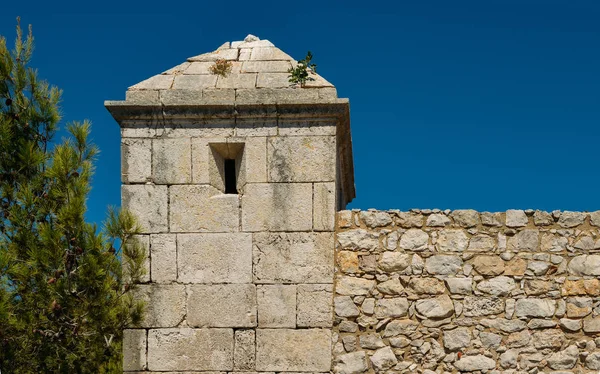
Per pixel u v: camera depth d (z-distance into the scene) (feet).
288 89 22.45
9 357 21.33
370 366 21.93
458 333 22.11
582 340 22.16
